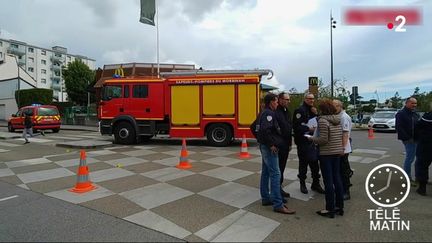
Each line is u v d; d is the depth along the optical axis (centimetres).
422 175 627
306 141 627
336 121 508
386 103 6481
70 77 5188
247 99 1321
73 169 905
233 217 510
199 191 659
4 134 1991
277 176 532
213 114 1345
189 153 1166
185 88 1366
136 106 1421
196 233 449
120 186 704
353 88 2723
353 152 1178
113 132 1447
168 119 1403
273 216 514
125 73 3353
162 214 525
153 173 832
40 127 2177
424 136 620
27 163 1000
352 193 642
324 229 460
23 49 9112
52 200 611
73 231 459
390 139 1697
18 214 534
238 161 998
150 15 2345
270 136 524
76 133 2238
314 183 652
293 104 2173
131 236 440
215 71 1410
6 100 4494
